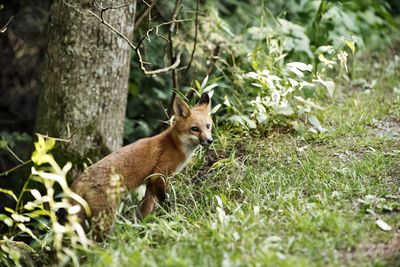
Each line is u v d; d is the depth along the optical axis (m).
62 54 12.60
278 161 12.05
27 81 17.88
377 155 11.45
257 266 7.45
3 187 15.98
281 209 9.67
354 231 8.52
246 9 19.89
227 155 12.88
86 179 10.38
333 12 17.52
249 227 8.82
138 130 16.73
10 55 17.55
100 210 10.20
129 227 9.67
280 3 20.05
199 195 11.49
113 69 12.78
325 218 8.82
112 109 12.91
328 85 13.04
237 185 11.38
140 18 15.53
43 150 8.59
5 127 17.78
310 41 17.14
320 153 12.23
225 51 15.95
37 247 10.62
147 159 10.86
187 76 16.62
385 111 14.55
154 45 16.69
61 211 10.29
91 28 12.48
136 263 7.81
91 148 12.76
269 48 14.31
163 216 10.45
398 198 9.76
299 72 13.00
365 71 18.52
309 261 7.68
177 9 14.59
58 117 12.70
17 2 17.06
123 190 10.40
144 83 17.17
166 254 8.00
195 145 11.29
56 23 12.66
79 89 12.61
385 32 20.98
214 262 7.75
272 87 13.23
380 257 7.89
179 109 11.16
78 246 8.91
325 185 10.44
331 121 14.10
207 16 16.94
